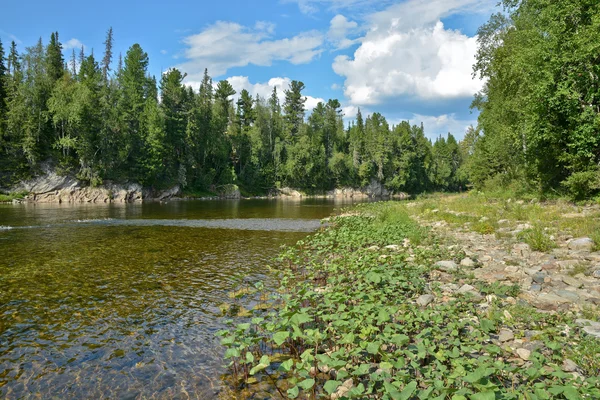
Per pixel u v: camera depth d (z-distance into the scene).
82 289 10.31
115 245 17.56
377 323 6.14
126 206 48.91
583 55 18.19
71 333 7.43
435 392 4.16
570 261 9.48
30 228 23.86
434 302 7.71
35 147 56.34
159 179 71.25
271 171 94.31
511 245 12.46
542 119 21.14
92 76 71.31
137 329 7.64
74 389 5.48
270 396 5.26
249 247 17.14
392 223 19.45
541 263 9.87
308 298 8.12
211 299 9.50
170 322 8.00
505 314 6.65
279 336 5.50
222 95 96.62
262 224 27.31
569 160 20.16
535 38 21.59
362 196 105.12
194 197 75.12
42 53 64.38
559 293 7.41
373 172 110.00
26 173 55.66
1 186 54.22
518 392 4.20
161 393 5.37
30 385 5.57
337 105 117.00
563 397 4.10
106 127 61.53
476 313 6.79
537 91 20.45
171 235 21.17
